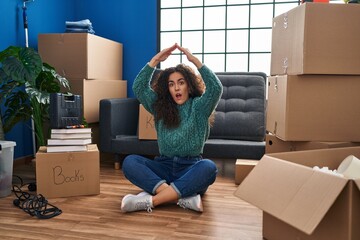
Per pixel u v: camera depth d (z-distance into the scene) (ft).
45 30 11.10
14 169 9.64
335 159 5.62
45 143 9.87
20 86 9.46
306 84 6.43
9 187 7.32
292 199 4.15
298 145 6.79
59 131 7.05
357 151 5.77
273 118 7.27
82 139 7.18
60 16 11.78
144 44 12.00
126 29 12.09
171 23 12.11
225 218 5.97
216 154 8.81
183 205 6.32
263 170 4.88
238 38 11.70
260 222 5.80
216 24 11.84
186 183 6.31
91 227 5.56
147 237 5.20
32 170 9.58
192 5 11.92
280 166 4.66
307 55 6.14
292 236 4.58
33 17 10.57
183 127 6.68
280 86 6.82
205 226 5.62
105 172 9.27
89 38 10.02
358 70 6.26
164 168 6.93
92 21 12.21
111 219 5.90
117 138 9.59
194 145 6.73
